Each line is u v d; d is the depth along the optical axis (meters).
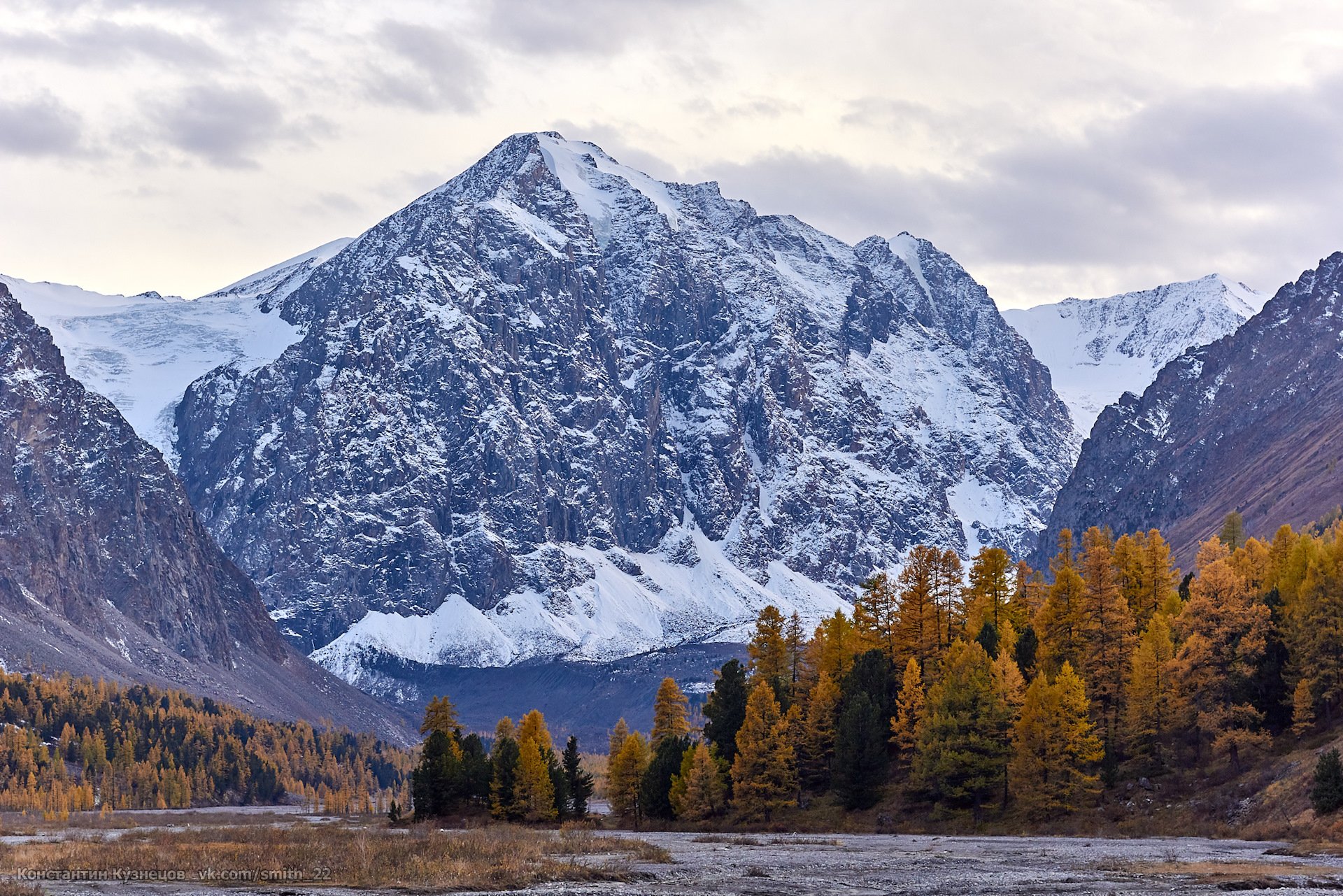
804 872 119.25
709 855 136.62
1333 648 157.75
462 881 109.94
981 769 169.50
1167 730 165.75
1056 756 162.62
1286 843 132.00
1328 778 134.25
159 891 103.00
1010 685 170.75
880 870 119.62
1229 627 164.25
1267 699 163.88
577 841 146.12
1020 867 120.50
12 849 135.12
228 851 130.12
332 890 105.44
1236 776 154.62
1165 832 149.25
